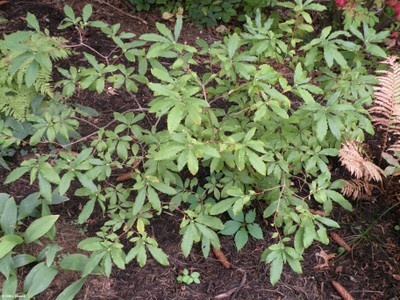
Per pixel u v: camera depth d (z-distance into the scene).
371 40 2.65
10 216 2.51
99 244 2.28
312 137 2.59
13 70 2.35
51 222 2.46
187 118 2.39
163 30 2.41
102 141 2.66
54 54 2.92
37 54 2.40
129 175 3.07
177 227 2.96
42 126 2.59
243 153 2.14
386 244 3.03
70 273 2.63
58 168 2.46
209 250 2.77
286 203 2.59
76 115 3.47
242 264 2.82
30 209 2.60
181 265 2.78
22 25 4.10
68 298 2.39
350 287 2.79
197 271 2.76
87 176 2.43
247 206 3.05
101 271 2.46
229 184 2.74
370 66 4.30
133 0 4.70
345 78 2.83
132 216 2.55
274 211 2.55
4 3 4.26
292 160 2.61
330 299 2.72
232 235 2.95
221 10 4.79
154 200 2.29
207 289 2.68
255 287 2.72
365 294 2.76
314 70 4.06
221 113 2.86
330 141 2.80
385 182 3.28
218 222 2.41
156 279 2.70
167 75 2.12
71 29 4.24
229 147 2.25
